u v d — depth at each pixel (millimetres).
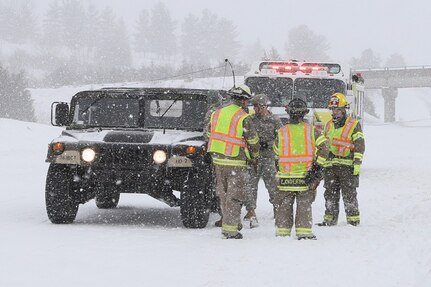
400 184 19953
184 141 11906
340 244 9445
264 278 7418
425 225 10781
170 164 11562
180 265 8258
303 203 10359
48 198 11797
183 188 11789
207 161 11836
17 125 41531
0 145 34812
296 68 19859
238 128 10625
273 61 20125
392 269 7652
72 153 11711
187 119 12977
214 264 8297
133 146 11680
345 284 7059
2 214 13055
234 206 10555
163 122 13000
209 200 11961
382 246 9062
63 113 12922
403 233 10055
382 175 23016
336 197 12453
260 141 13023
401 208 14586
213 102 12852
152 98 13078
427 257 7992
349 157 12336
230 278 7484
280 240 10055
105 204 15180
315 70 19812
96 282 7355
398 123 94750
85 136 12016
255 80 19984
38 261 8406
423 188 18719
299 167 10500
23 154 30203
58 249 9258
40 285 7191
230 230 10516
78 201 12242
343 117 12438
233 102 10945
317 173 10398
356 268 7777
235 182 10594
